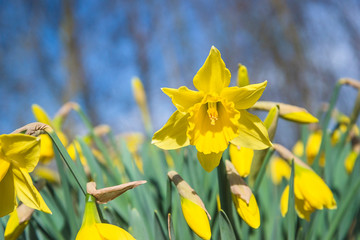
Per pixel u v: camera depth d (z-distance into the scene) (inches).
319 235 18.2
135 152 26.0
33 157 13.5
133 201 17.8
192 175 17.1
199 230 13.6
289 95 102.5
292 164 15.1
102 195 13.4
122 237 12.9
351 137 21.5
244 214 14.1
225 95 14.5
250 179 15.9
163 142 14.4
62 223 17.8
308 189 15.3
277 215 18.3
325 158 19.8
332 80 96.3
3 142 13.2
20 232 14.5
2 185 13.6
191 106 14.6
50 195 17.9
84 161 19.7
